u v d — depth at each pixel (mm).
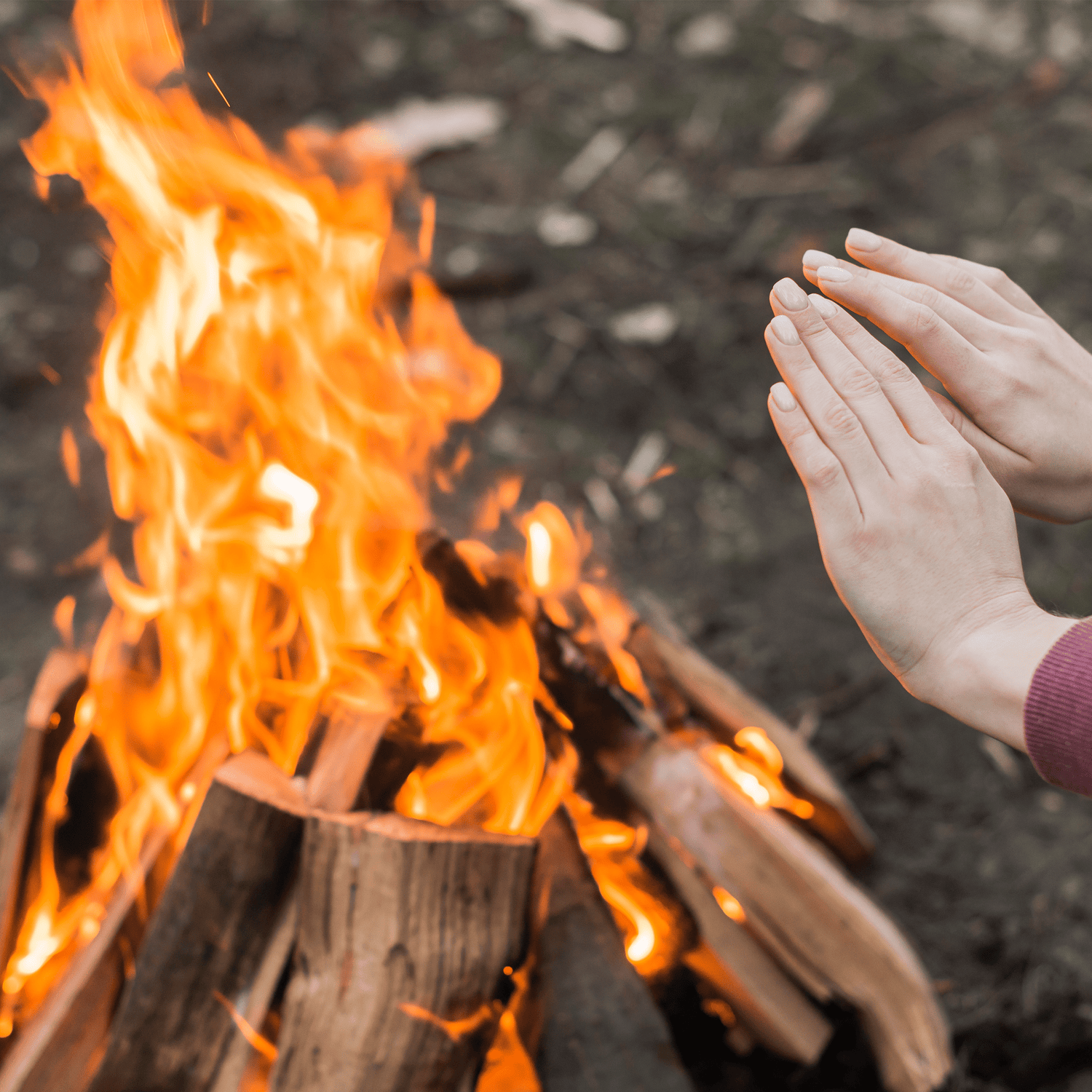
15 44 4180
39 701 1735
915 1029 1701
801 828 1877
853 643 2477
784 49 4590
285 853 1617
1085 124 4105
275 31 4441
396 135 4012
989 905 1891
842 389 1487
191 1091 1615
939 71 4426
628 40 4676
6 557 2711
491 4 4848
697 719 1831
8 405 3150
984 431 1528
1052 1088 1799
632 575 2674
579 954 1646
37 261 3521
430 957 1588
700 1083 1774
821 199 3846
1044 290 3412
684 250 3680
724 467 3002
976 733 2230
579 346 3316
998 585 1472
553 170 4016
